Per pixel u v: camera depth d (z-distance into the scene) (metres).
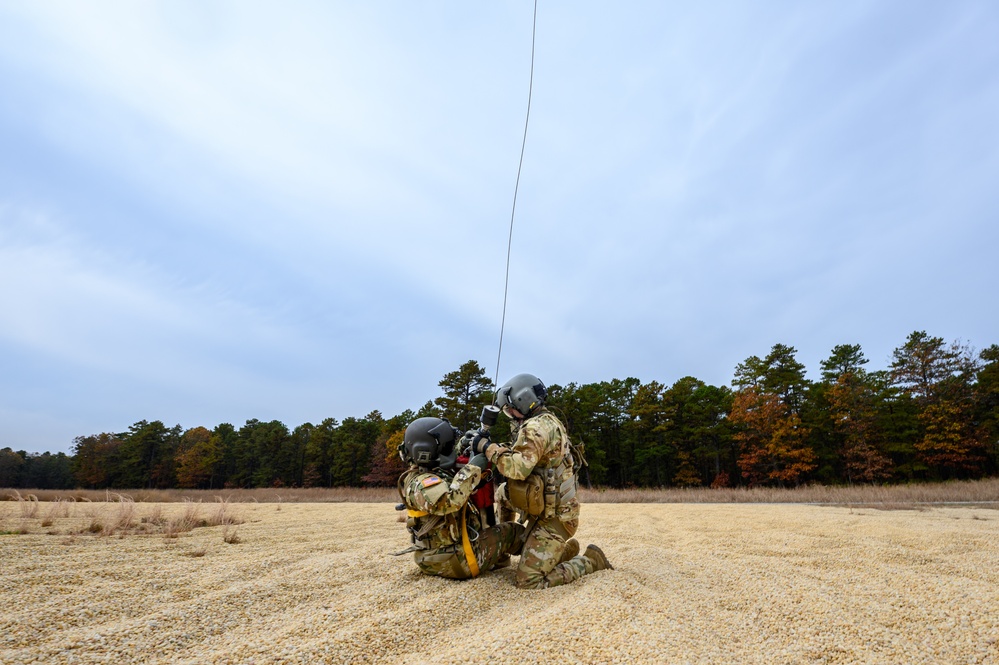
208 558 5.01
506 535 4.00
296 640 2.63
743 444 46.50
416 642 2.65
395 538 6.41
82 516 9.52
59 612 3.02
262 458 76.25
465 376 51.06
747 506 14.51
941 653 2.54
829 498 20.44
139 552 5.36
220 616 3.01
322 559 4.72
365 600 3.23
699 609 3.18
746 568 4.42
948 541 5.84
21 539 6.22
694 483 51.16
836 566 4.56
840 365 49.56
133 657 2.45
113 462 78.06
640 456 51.59
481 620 2.98
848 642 2.64
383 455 61.38
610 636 2.53
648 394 54.34
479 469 3.61
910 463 41.06
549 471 3.75
